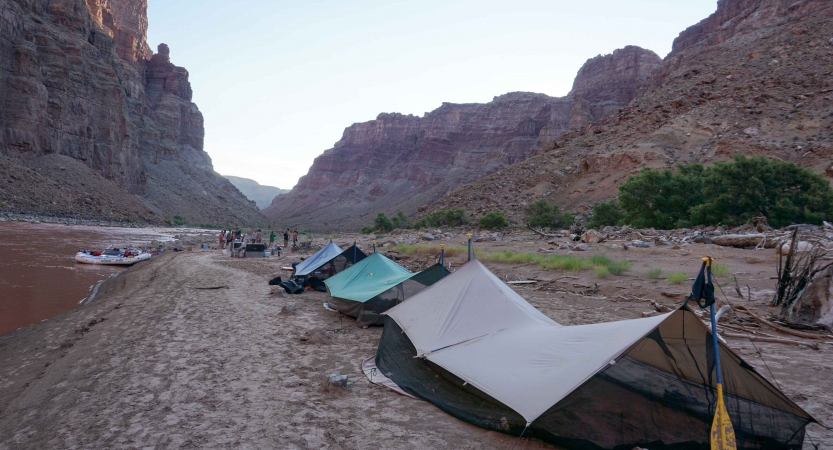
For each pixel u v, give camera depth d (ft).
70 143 399.03
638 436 15.72
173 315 39.06
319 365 26.13
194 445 16.62
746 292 42.39
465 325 24.53
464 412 19.19
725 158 180.45
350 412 19.84
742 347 28.45
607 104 628.69
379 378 23.88
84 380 23.56
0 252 104.94
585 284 51.72
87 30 474.90
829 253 52.37
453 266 70.44
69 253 111.86
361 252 56.70
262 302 45.80
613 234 102.94
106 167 432.66
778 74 227.20
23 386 24.71
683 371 16.31
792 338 30.04
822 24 261.85
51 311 48.57
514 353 20.86
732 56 283.59
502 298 25.73
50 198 300.61
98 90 435.94
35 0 419.95
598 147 255.29
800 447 16.08
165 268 80.74
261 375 24.26
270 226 615.98
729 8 470.80
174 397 21.13
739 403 16.15
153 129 654.12
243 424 18.42
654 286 47.19
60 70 394.32
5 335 38.11
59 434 17.62
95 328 36.09
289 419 18.98
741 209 104.47
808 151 163.12
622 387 16.30
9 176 295.07
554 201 224.33
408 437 17.54
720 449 15.15
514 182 276.41
